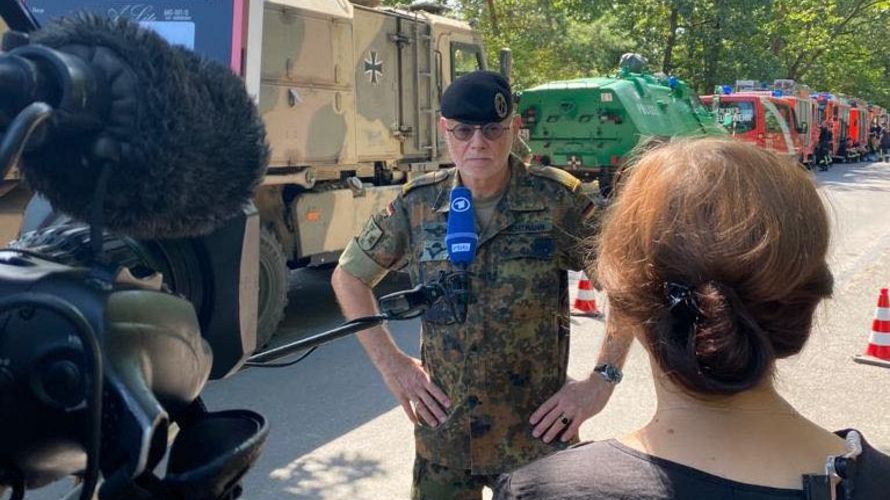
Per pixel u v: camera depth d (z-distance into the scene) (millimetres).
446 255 2316
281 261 6605
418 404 2359
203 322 1346
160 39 1071
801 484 1005
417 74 8359
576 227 2307
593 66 20000
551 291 2318
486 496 3986
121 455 970
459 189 2268
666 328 1026
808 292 1018
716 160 1054
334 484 4309
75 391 969
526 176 2344
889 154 41125
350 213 7531
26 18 1200
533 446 2326
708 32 29422
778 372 1098
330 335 1701
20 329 987
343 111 7352
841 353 6453
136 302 1042
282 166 6680
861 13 39875
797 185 1046
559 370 2371
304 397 5551
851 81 48125
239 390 5668
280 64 6570
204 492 1060
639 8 28844
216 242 1319
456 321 2166
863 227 13914
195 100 1058
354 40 7469
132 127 1019
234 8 3107
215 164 1090
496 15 19766
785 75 36344
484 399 2312
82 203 1077
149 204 1063
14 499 1054
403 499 4160
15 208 1553
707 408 1059
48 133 999
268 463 4539
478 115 2227
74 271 1032
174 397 1116
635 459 1053
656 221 1038
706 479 1013
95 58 1022
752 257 985
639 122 14500
